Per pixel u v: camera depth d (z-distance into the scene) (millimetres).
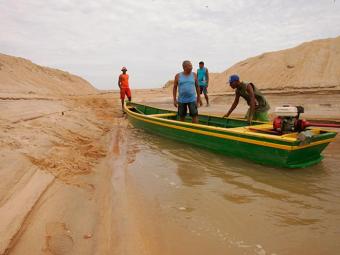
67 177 4383
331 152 6262
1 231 2670
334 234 3141
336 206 3768
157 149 6781
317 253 2828
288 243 2996
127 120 11641
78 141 6914
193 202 3932
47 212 3197
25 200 3311
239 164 5578
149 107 11719
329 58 20500
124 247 2811
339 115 10352
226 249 2900
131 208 3676
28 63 33438
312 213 3602
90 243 2811
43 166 4488
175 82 8094
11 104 8828
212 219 3486
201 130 6633
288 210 3691
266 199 4012
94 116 11656
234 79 7234
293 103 13273
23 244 2596
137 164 5586
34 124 6758
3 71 26000
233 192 4262
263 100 7457
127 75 13633
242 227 3305
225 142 6082
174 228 3279
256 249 2902
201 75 14586
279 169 5242
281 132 5562
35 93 17906
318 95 13688
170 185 4523
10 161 4160
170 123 7613
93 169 5020
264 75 22828
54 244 2695
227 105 15492
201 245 2963
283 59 23094
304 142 4914
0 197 3227
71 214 3297
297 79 19781
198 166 5469
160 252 2822
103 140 7688
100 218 3338
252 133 5555
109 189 4246
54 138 6270
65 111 10133
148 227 3275
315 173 5004
